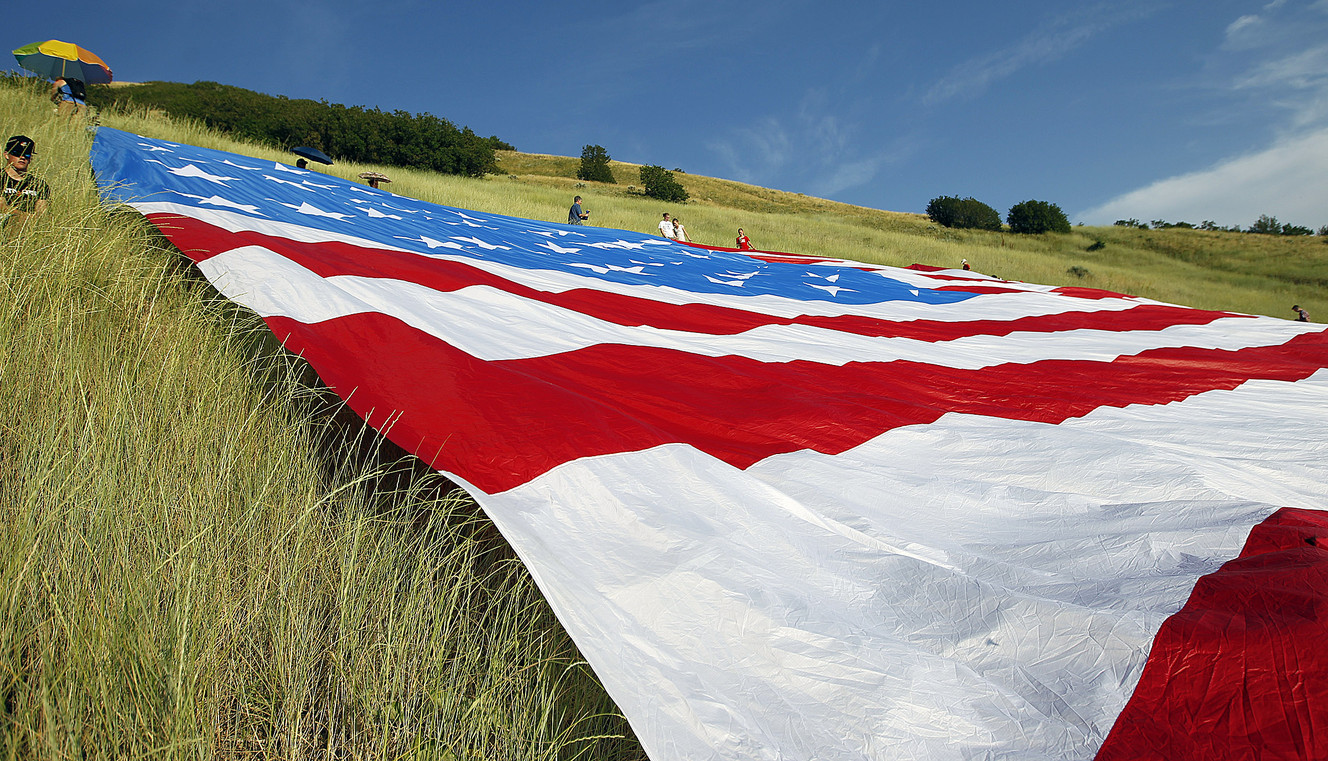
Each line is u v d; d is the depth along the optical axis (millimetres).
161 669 1445
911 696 1520
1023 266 27562
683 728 1441
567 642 1842
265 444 2459
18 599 1501
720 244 21297
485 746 1513
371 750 1495
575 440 2566
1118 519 2354
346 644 1710
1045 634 1651
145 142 8023
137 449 2174
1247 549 1979
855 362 4961
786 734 1445
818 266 10625
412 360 3170
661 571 1888
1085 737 1383
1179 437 3619
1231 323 7332
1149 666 1490
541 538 1972
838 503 2525
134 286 3287
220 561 1798
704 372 4086
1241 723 1339
